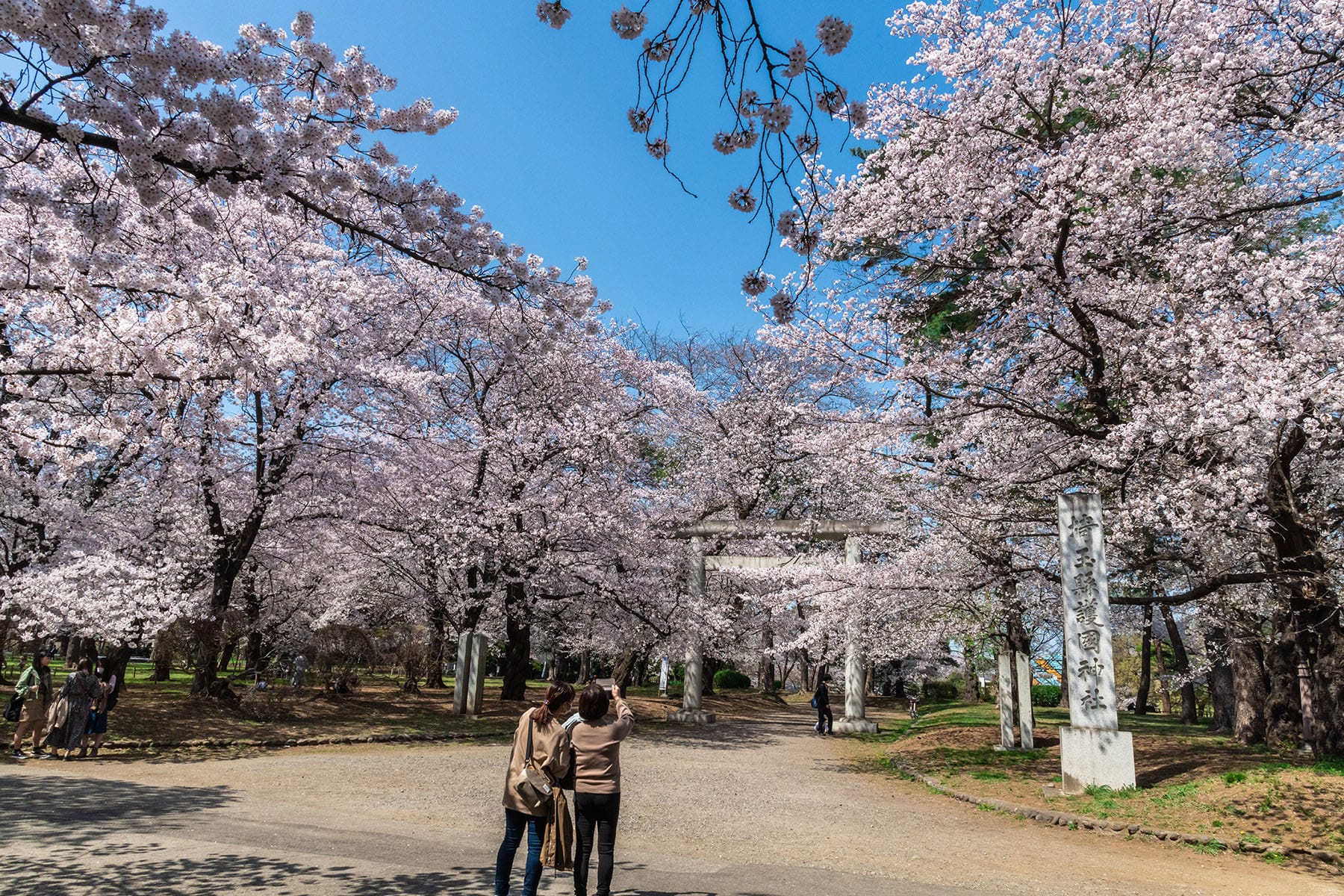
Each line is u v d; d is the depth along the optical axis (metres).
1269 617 11.95
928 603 14.47
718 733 19.48
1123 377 11.10
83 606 12.20
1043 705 30.69
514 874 6.00
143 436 8.79
